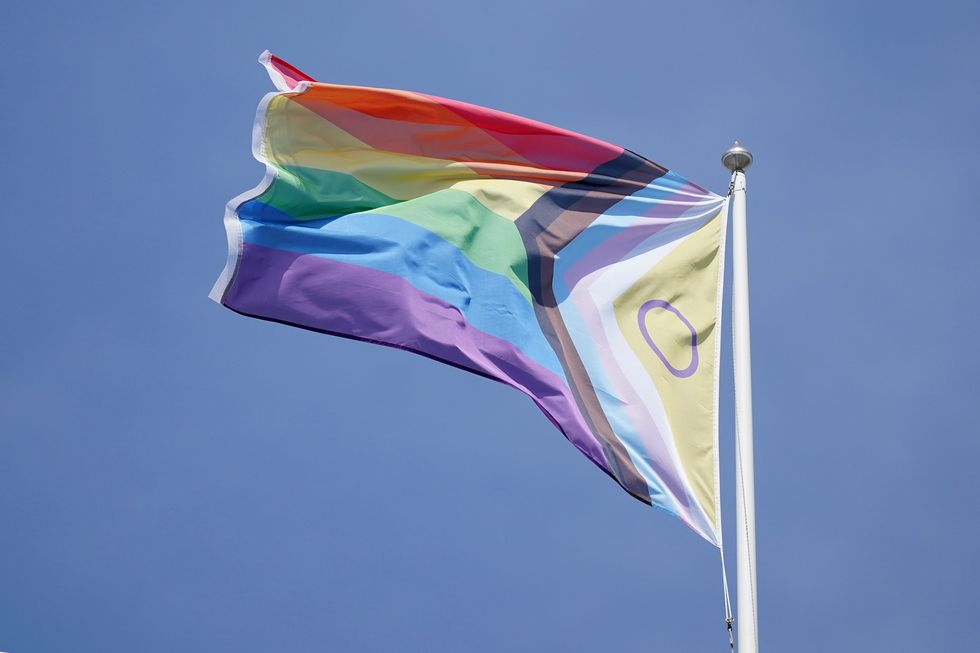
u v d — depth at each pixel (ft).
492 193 50.44
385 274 47.37
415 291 47.42
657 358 48.11
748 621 39.88
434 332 46.88
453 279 48.32
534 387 47.03
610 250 50.19
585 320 48.85
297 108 49.16
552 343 48.16
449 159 50.57
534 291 49.21
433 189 50.26
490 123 50.57
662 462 46.14
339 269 47.16
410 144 50.19
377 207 49.16
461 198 49.88
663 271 49.70
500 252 49.42
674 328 48.73
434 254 48.37
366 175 49.52
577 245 50.19
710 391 47.52
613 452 45.91
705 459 46.29
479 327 47.75
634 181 51.24
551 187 51.08
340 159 49.37
